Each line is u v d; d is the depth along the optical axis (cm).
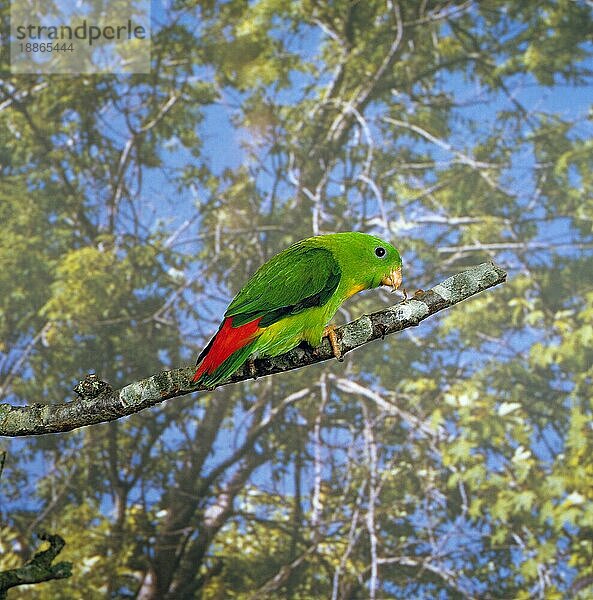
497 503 780
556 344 875
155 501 835
